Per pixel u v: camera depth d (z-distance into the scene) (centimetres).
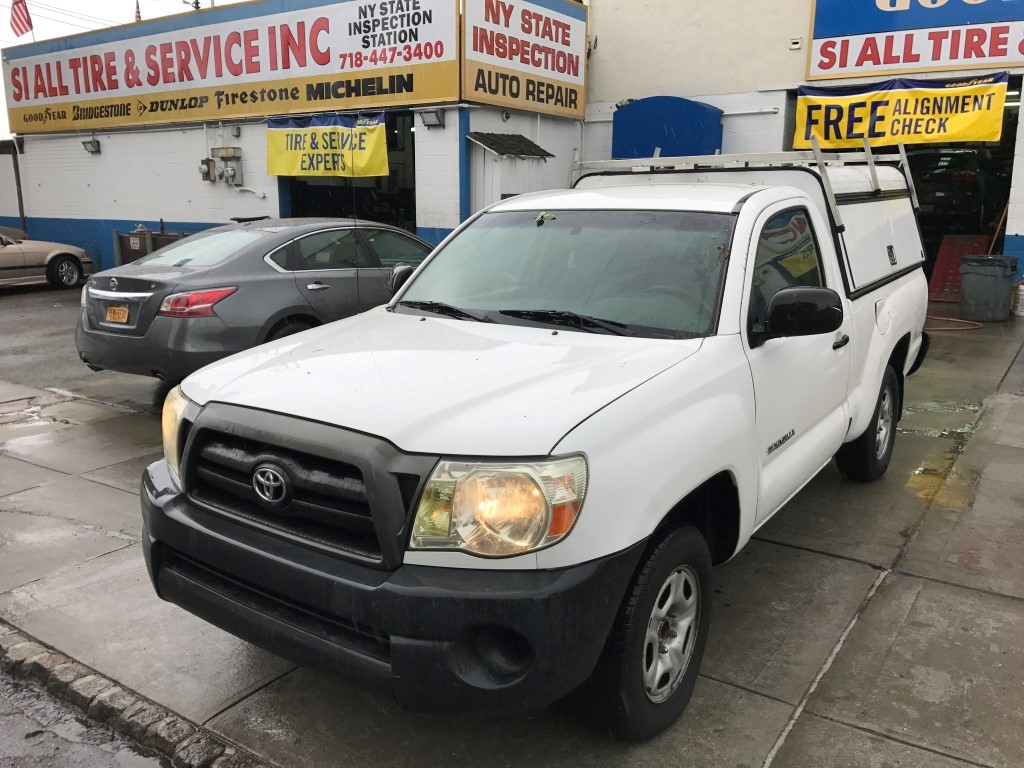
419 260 830
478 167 1214
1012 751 282
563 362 292
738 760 280
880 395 502
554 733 296
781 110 1298
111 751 301
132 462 596
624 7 1414
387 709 313
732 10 1317
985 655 340
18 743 305
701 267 341
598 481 243
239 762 284
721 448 291
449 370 286
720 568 420
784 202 389
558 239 384
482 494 235
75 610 388
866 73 1220
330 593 243
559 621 232
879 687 319
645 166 527
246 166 1477
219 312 646
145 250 1382
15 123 1881
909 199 601
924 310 584
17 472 575
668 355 298
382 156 1255
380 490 237
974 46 1142
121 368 675
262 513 271
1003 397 738
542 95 1316
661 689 287
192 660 347
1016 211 1158
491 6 1186
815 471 405
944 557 430
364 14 1241
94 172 1752
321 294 712
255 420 268
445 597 230
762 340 333
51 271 1603
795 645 349
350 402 263
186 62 1501
